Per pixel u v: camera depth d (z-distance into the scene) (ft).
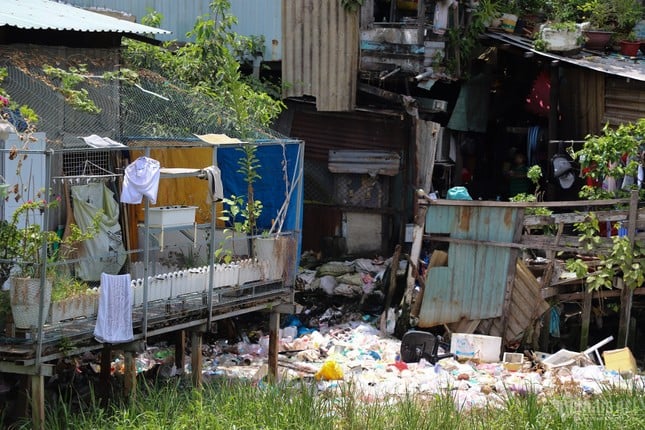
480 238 82.07
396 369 74.69
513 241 81.41
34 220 61.36
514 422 59.26
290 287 71.41
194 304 63.41
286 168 75.72
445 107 92.38
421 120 89.97
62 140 62.69
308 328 85.81
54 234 53.52
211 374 71.10
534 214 81.25
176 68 84.53
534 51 91.66
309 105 96.37
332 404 61.00
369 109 92.63
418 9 90.38
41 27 66.33
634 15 99.45
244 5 96.12
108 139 58.39
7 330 53.26
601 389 67.00
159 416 56.18
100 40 74.90
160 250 62.64
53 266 53.83
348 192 95.71
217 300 65.51
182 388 66.03
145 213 58.75
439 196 97.66
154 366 72.02
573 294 81.35
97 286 63.93
